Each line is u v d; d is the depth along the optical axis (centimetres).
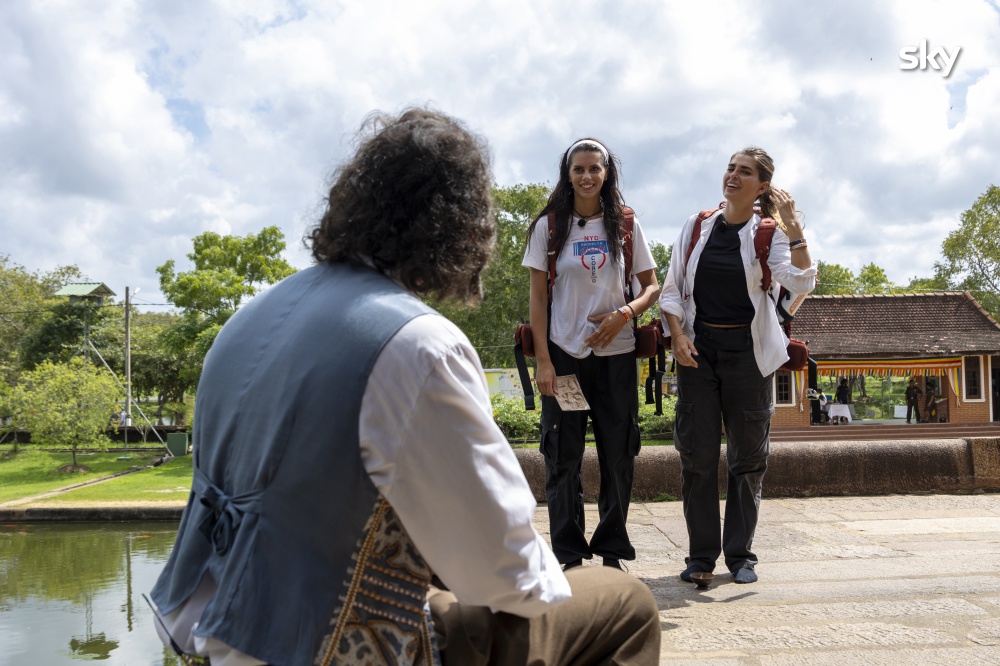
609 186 349
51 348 4131
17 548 1201
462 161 132
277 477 113
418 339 112
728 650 261
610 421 353
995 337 2833
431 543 113
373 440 110
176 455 2667
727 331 360
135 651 627
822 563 387
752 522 364
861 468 636
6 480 2152
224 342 132
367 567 114
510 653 126
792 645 264
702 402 365
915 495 629
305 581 111
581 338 346
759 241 356
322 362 114
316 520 111
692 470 364
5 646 645
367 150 132
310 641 109
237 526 116
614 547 357
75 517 1443
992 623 282
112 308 4366
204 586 123
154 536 1292
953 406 2819
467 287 137
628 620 143
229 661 112
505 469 115
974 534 455
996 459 641
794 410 2795
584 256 346
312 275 132
